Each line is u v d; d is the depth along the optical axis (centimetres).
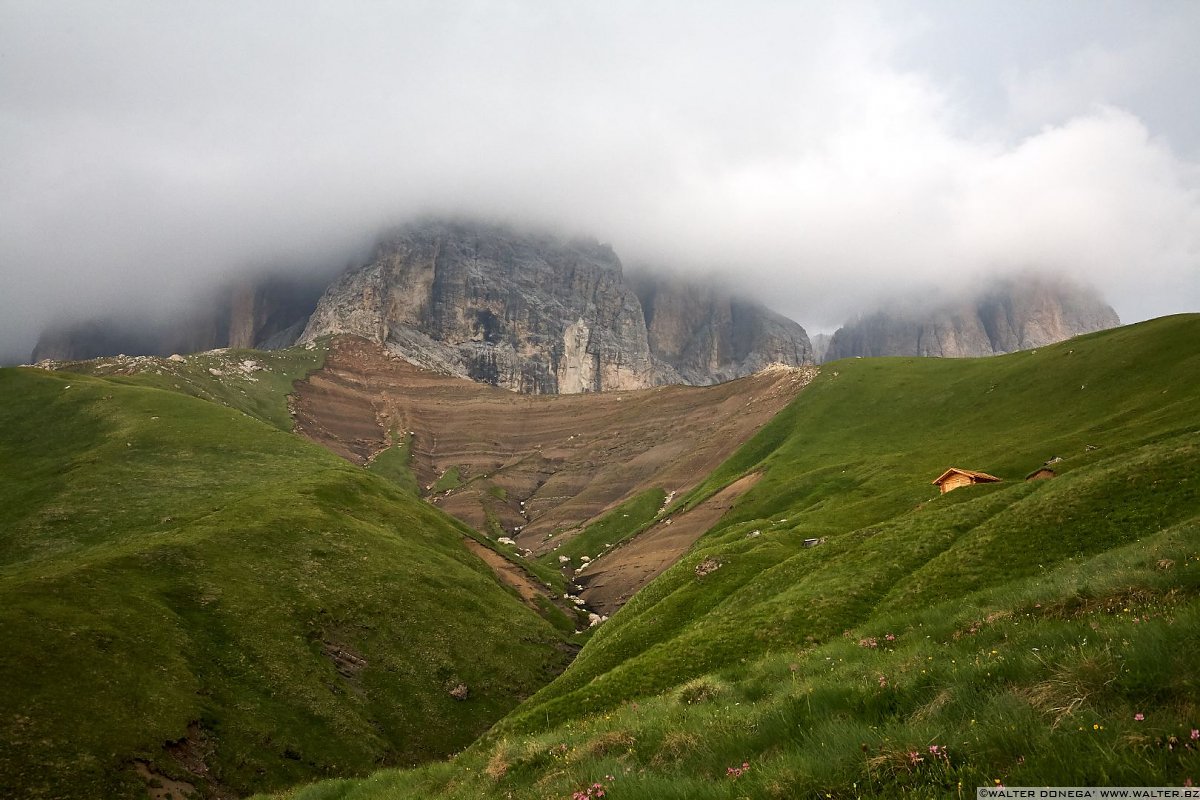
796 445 14962
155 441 12612
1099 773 837
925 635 2306
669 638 5991
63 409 14112
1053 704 1062
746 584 6206
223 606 6912
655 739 1780
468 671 7900
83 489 10156
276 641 6725
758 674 2489
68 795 4125
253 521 8994
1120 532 3647
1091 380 11400
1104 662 1119
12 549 8250
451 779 2530
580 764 1816
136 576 6844
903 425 14262
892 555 4872
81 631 5488
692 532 13662
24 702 4581
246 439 13588
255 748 5338
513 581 12494
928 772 1007
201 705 5434
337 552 9088
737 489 14312
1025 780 876
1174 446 4466
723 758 1452
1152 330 11788
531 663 8712
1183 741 855
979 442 10888
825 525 7969
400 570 9375
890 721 1302
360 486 12400
